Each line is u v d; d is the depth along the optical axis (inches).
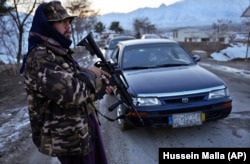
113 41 506.6
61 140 74.7
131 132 173.2
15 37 522.6
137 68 190.2
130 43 219.8
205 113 149.2
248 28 674.8
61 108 73.4
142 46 211.0
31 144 166.7
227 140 153.2
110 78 84.0
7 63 574.2
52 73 68.0
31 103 75.7
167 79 161.0
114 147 153.2
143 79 163.2
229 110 155.8
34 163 142.6
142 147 151.3
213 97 151.4
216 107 150.9
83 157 80.7
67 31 76.4
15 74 455.8
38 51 70.3
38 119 76.0
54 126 74.0
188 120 147.1
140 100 147.4
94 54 86.4
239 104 222.7
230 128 169.9
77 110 75.0
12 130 193.5
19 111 242.4
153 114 145.6
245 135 158.7
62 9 74.3
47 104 73.8
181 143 153.3
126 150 148.5
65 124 73.8
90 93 74.5
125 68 191.8
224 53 661.3
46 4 73.4
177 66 188.7
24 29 497.4
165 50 205.8
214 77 163.5
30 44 73.4
